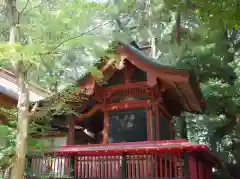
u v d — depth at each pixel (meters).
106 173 11.83
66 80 11.48
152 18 19.73
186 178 10.77
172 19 21.52
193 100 15.20
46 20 7.67
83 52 8.43
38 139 11.78
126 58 13.02
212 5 7.45
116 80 14.10
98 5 7.71
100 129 17.83
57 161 12.49
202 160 14.48
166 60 22.95
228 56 22.36
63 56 8.49
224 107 23.81
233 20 7.31
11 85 12.73
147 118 13.20
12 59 7.54
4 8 8.49
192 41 21.05
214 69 22.75
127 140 13.32
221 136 25.11
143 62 12.88
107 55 11.34
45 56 7.56
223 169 23.73
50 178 12.07
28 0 7.95
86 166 12.22
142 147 11.40
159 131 13.60
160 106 14.23
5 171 8.99
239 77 24.86
